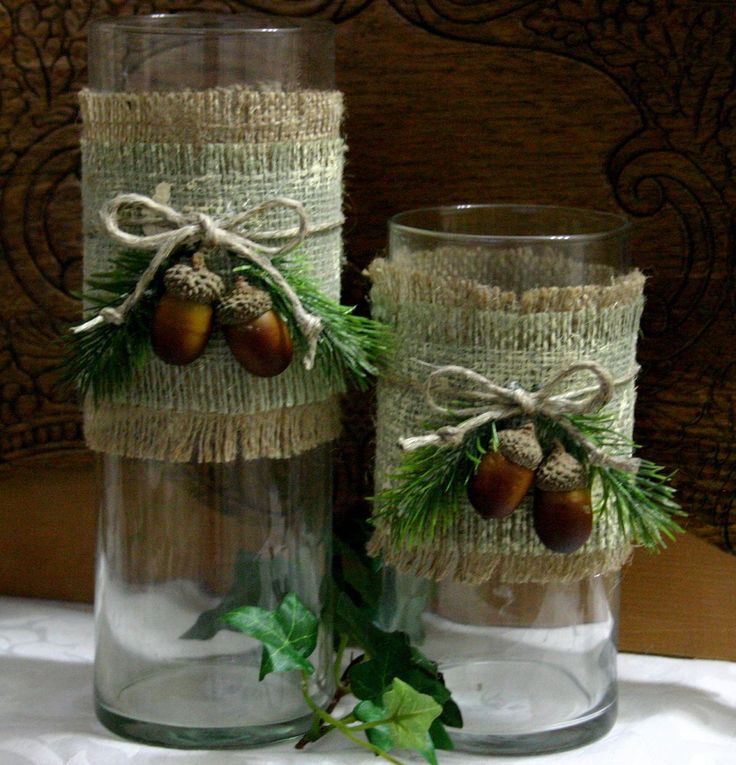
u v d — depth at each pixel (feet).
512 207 2.48
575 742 2.43
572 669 2.44
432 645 2.45
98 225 2.36
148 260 2.30
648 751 2.42
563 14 2.55
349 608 2.54
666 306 2.61
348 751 2.42
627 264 2.39
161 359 2.29
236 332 2.27
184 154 2.30
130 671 2.50
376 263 2.41
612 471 2.30
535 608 2.43
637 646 2.74
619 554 2.38
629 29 2.54
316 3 2.60
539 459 2.25
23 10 2.67
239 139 2.30
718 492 2.64
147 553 2.49
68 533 2.86
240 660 2.50
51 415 2.81
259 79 2.35
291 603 2.43
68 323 2.77
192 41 2.33
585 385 2.30
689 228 2.58
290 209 2.34
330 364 2.38
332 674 2.56
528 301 2.28
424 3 2.58
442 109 2.61
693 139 2.56
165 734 2.42
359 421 2.70
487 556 2.32
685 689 2.61
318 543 2.53
